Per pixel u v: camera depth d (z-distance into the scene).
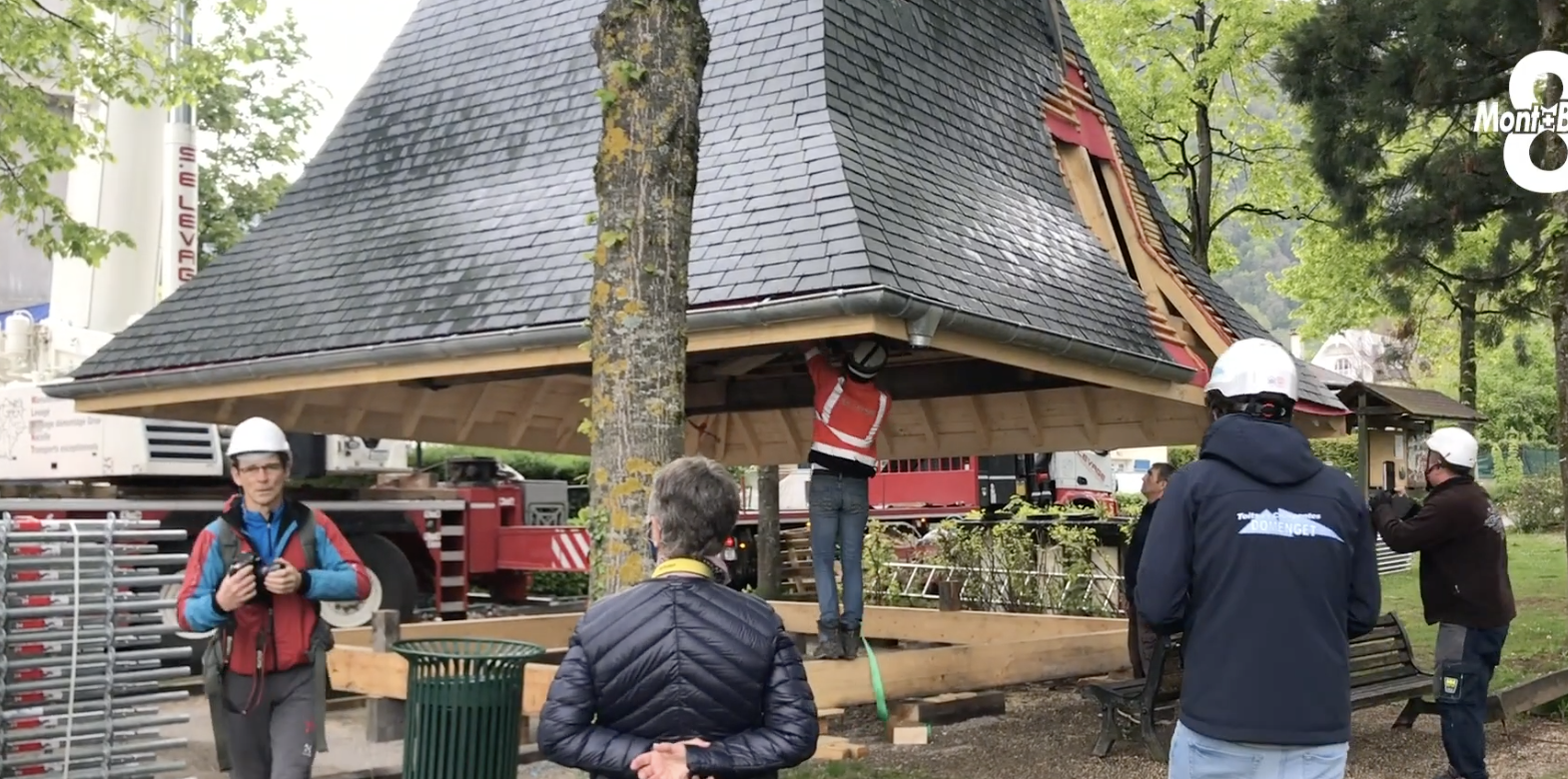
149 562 5.27
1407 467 26.98
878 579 15.51
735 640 3.51
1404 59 15.16
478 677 5.78
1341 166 16.09
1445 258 16.66
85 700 5.07
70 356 12.75
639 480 4.99
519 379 10.52
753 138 8.38
